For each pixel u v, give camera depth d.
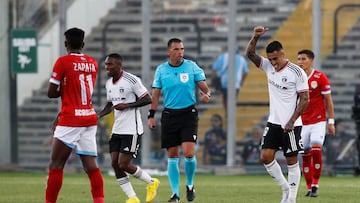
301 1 72.75
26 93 67.19
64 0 61.03
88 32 70.62
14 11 65.56
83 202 39.94
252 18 73.75
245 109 67.12
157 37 73.25
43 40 67.69
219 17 74.19
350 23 71.25
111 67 38.56
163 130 40.25
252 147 62.16
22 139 67.06
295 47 71.38
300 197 42.66
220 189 47.72
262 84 68.12
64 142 32.22
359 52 70.44
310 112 44.31
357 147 57.50
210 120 66.94
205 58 72.00
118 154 38.78
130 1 71.62
